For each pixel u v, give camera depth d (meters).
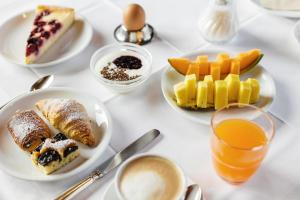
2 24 0.93
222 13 0.88
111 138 0.72
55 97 0.77
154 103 0.78
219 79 0.79
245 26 0.95
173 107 0.74
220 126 0.66
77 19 0.96
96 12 1.01
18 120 0.71
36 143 0.69
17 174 0.64
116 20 0.98
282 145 0.70
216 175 0.67
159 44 0.91
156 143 0.71
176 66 0.80
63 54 0.88
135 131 0.73
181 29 0.95
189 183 0.64
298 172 0.67
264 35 0.92
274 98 0.76
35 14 0.96
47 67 0.86
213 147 0.63
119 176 0.59
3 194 0.64
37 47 0.86
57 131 0.73
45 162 0.63
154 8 1.01
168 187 0.58
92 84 0.82
